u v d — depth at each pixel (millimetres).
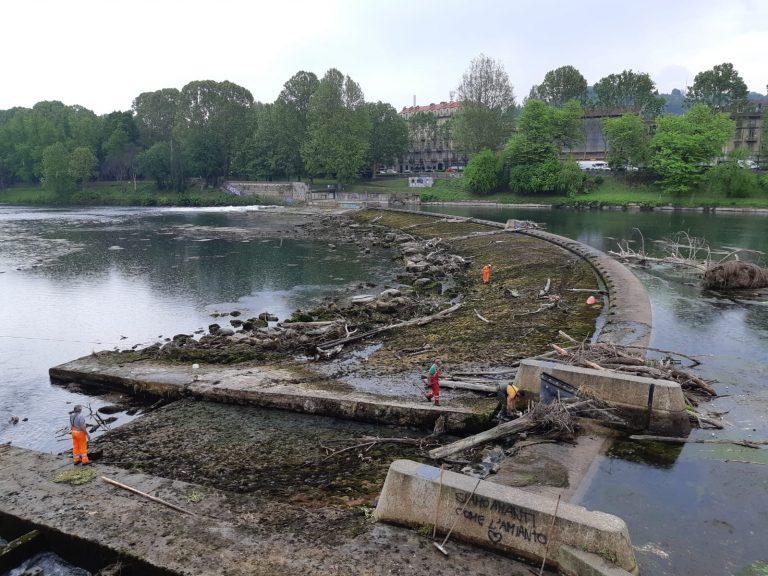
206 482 14836
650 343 24781
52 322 34656
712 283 36469
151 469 15656
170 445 17188
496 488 10883
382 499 11766
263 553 10867
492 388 19281
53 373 24250
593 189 121875
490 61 130625
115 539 11602
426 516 11219
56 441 18750
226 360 25328
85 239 73375
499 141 132625
